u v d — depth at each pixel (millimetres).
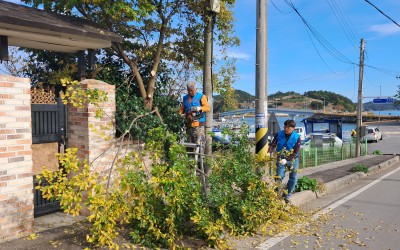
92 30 6949
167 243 5047
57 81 9055
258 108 7844
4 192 4980
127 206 4957
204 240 5371
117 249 4664
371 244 5559
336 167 16000
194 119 7648
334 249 5324
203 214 5105
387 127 75562
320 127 31438
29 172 5270
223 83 11016
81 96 5430
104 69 8297
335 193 9938
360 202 8641
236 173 5750
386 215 7344
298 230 6207
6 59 6352
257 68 7840
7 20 5648
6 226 5004
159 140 5414
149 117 7184
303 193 8812
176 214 5156
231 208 5703
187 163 5246
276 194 6184
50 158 6172
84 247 4844
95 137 6109
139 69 9109
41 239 5059
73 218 5965
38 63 9672
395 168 17047
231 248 5230
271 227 6207
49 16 7082
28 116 5266
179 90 9781
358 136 24906
